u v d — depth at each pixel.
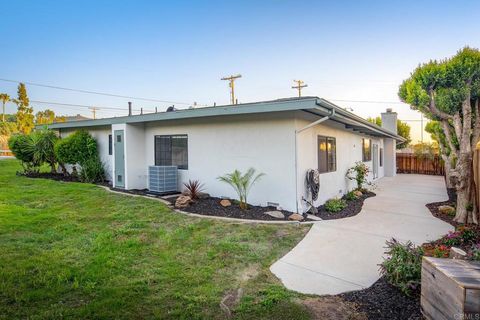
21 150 13.02
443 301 2.33
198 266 3.86
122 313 2.72
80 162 11.52
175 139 9.20
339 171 9.80
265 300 3.00
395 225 6.15
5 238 4.71
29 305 2.81
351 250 4.60
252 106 6.32
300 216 6.43
